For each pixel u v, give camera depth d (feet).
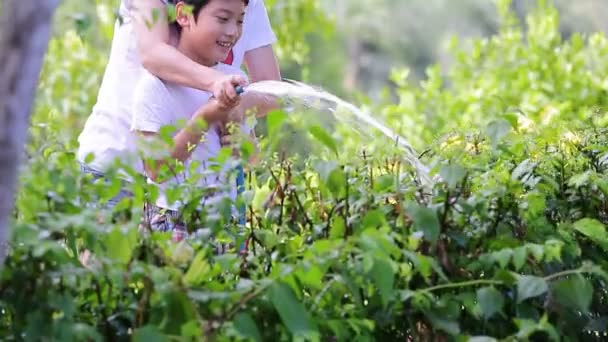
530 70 56.24
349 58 198.49
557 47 58.80
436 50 198.59
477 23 197.77
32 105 18.70
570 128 30.99
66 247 23.70
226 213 23.75
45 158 23.47
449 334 23.61
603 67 57.36
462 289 23.93
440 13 198.90
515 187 25.30
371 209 24.31
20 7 18.25
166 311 20.76
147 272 20.93
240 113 30.22
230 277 23.18
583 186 27.27
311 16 79.10
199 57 31.81
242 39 33.81
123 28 32.42
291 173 26.00
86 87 62.08
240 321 20.76
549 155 27.94
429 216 22.94
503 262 23.13
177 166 24.29
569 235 25.26
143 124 30.55
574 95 53.26
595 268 23.21
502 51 60.13
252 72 34.60
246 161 24.27
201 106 31.40
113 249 21.21
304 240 24.88
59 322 20.40
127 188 23.44
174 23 31.99
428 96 58.13
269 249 24.59
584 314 25.27
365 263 21.59
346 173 24.95
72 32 62.59
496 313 24.40
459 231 24.35
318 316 22.47
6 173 18.34
